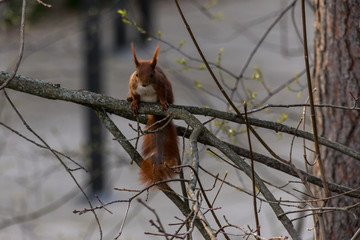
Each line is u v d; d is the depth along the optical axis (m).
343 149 5.67
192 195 4.44
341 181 7.15
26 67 25.78
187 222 4.36
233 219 14.69
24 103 24.97
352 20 6.93
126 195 16.95
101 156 15.96
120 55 30.56
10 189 15.64
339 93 7.07
